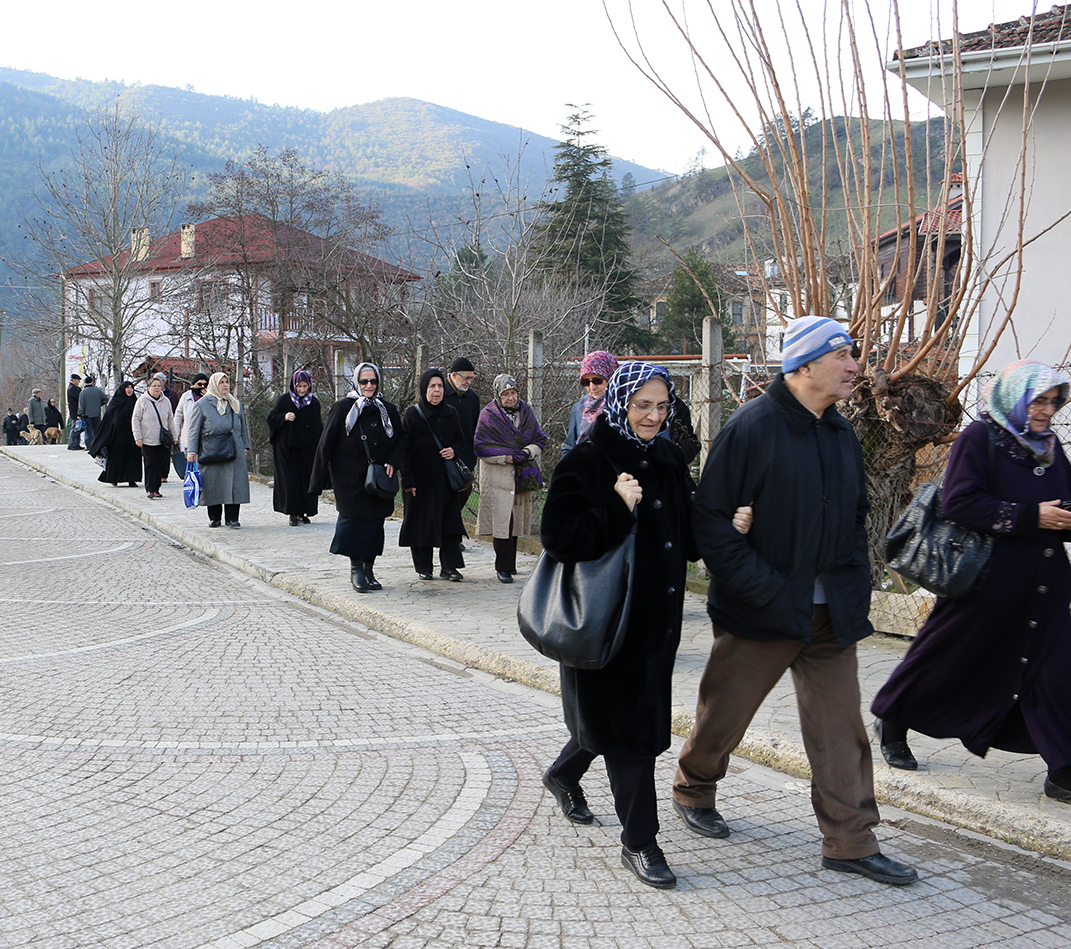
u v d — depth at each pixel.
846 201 7.03
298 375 13.60
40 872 3.72
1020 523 4.16
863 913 3.50
